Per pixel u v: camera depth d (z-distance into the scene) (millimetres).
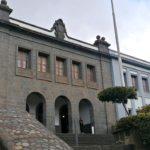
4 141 5367
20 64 20766
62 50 23562
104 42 27250
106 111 24484
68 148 6141
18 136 5660
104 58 26734
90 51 25625
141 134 10312
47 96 20969
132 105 27484
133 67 30000
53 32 23484
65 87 22484
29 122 6656
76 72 24547
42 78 21094
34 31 21594
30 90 20094
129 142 10820
